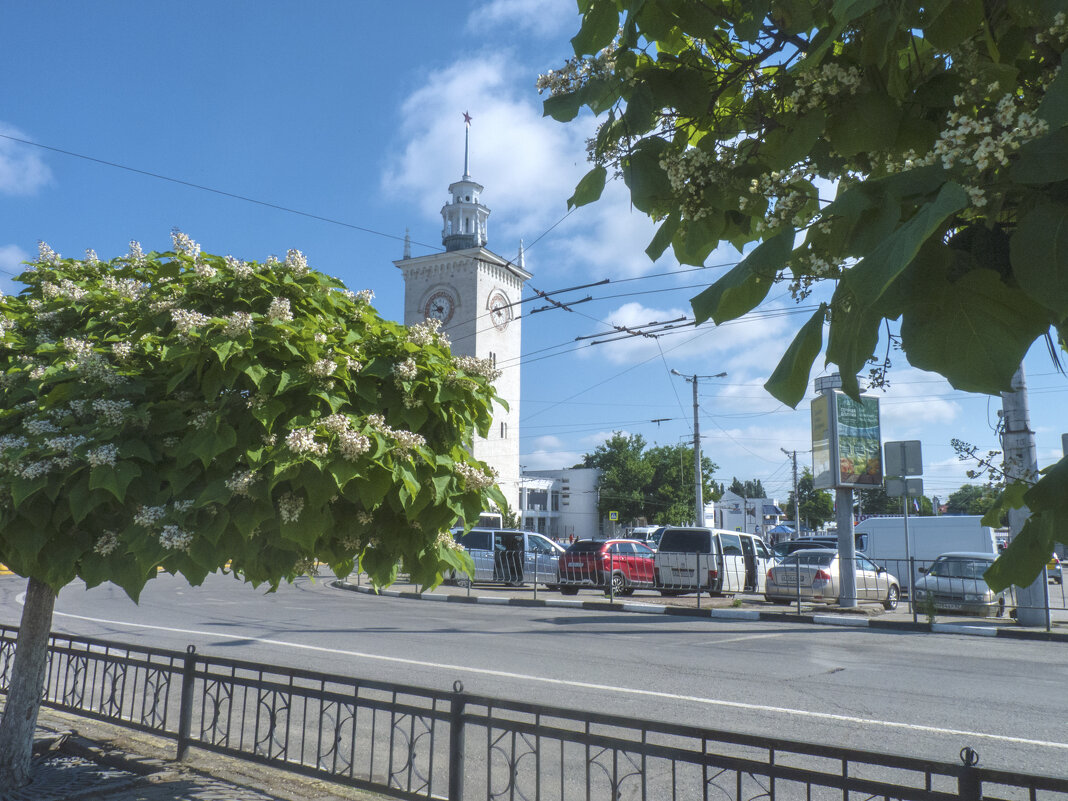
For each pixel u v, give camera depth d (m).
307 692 4.47
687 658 10.42
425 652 10.75
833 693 8.23
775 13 1.74
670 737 6.66
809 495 89.12
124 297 4.38
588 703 7.73
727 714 7.32
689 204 1.88
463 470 4.05
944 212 1.08
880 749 6.20
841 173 1.76
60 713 6.70
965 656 10.85
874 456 17.31
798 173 1.68
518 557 23.05
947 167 1.25
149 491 3.69
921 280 1.22
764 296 1.56
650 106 1.84
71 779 4.81
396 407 3.94
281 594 20.66
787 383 1.39
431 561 4.21
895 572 27.33
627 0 1.83
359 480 3.54
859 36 1.71
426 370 4.03
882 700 7.90
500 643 11.68
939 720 7.10
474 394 4.22
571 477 83.06
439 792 5.23
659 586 21.36
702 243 1.94
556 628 13.74
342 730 6.98
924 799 2.57
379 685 4.15
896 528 27.75
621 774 5.73
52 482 3.64
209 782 4.82
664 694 8.14
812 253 1.48
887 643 12.20
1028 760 5.92
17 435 3.86
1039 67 1.62
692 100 1.84
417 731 7.00
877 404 17.66
